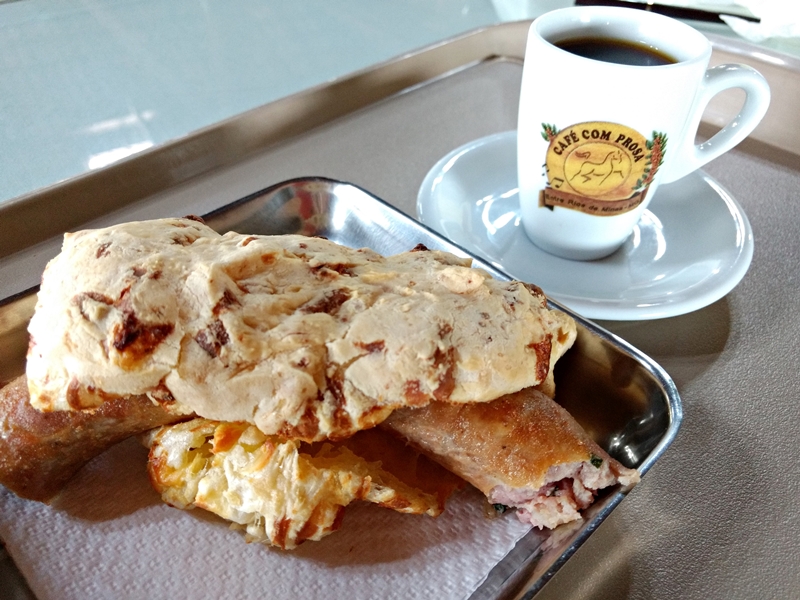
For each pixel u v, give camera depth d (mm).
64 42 344
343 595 138
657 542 147
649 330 201
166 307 127
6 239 216
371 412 130
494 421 137
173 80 318
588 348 166
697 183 237
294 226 215
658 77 173
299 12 400
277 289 137
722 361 191
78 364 126
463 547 146
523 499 143
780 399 180
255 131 274
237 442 145
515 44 358
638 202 204
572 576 140
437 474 157
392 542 147
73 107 291
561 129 189
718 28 329
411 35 378
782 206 255
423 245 178
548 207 208
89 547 142
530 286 159
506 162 257
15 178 242
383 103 317
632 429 158
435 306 136
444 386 131
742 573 141
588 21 206
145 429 151
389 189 256
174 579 138
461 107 318
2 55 327
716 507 154
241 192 251
